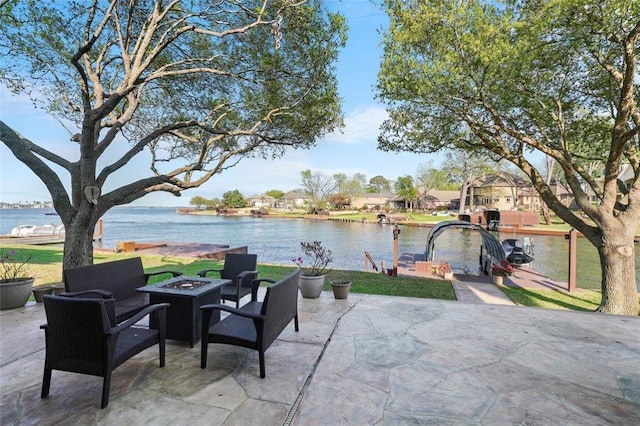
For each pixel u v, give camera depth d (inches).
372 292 266.7
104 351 91.2
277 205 3181.6
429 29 215.8
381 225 1449.3
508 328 164.7
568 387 108.8
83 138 185.6
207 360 124.6
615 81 231.5
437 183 2012.8
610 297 225.8
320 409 94.4
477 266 522.3
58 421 86.4
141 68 178.5
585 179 251.6
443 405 97.3
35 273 298.2
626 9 178.9
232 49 217.8
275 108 230.4
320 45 200.1
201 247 596.7
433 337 151.3
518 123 275.3
